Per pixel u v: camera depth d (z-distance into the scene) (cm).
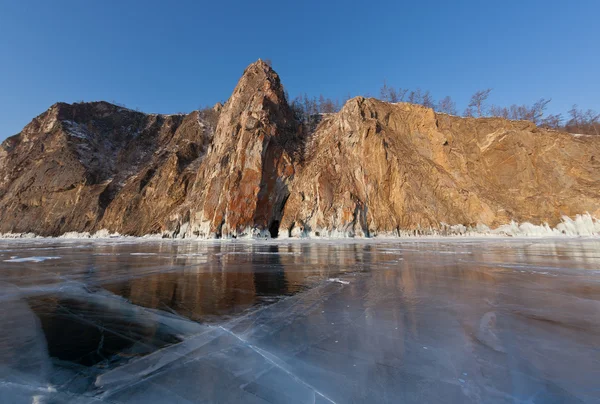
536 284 991
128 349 493
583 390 350
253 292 912
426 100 7238
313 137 5878
